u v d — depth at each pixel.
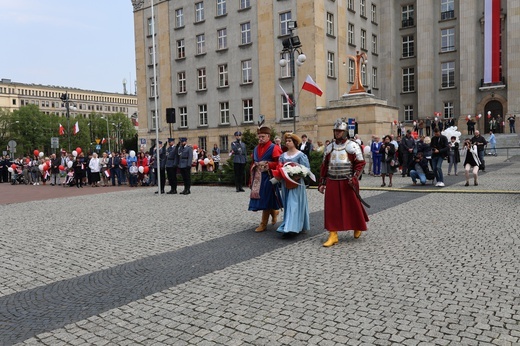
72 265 6.86
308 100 36.03
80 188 23.66
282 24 37.66
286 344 3.91
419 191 14.45
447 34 43.50
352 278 5.68
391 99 46.44
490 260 6.25
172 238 8.59
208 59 42.62
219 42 42.00
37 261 7.16
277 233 8.80
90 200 16.00
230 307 4.83
